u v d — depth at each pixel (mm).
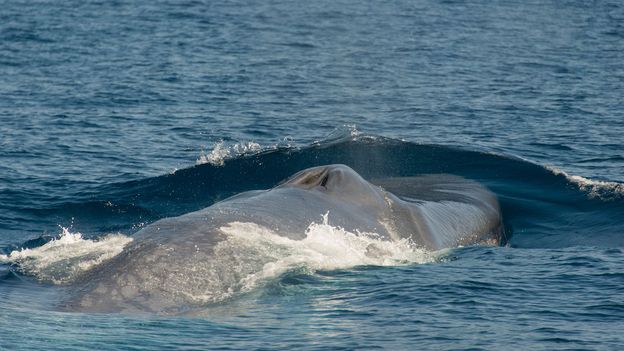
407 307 54125
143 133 125938
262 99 157000
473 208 79375
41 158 108312
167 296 52531
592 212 83062
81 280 54375
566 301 56125
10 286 54875
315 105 152625
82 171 101812
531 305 55188
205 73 184125
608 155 113625
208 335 47844
